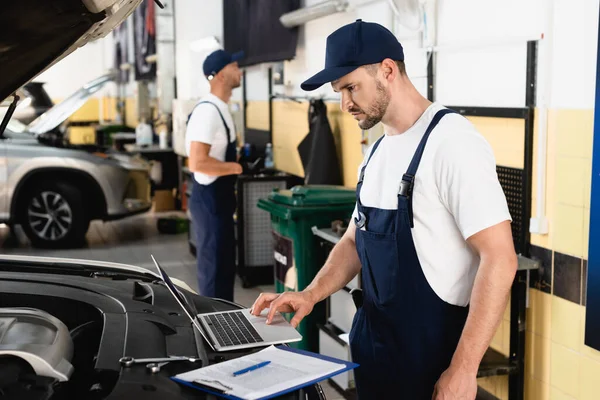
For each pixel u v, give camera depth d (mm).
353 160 5172
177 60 9039
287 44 5883
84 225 7340
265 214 5809
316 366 1753
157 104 10312
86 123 13609
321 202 4250
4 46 1568
